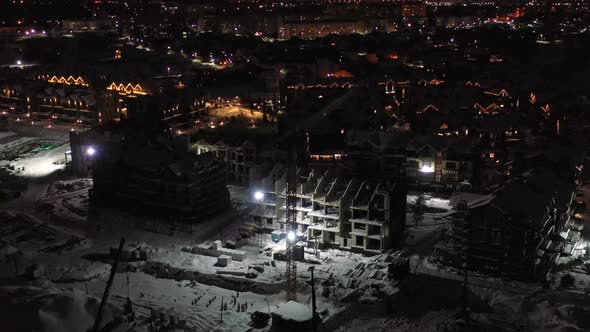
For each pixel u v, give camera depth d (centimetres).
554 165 12419
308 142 15638
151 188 12425
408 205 13062
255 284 9662
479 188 12725
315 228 11050
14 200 14188
